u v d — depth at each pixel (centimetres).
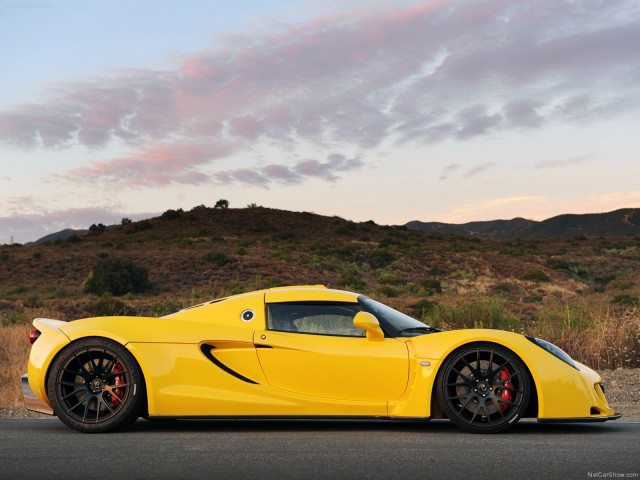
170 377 498
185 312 539
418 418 491
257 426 527
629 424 539
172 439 446
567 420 475
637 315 1121
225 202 10994
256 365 509
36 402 515
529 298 5169
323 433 477
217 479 322
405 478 324
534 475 329
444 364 491
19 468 348
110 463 360
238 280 6256
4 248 8106
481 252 8106
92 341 501
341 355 503
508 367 488
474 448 404
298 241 9175
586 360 1039
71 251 7725
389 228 11056
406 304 3062
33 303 3628
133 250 7631
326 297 536
